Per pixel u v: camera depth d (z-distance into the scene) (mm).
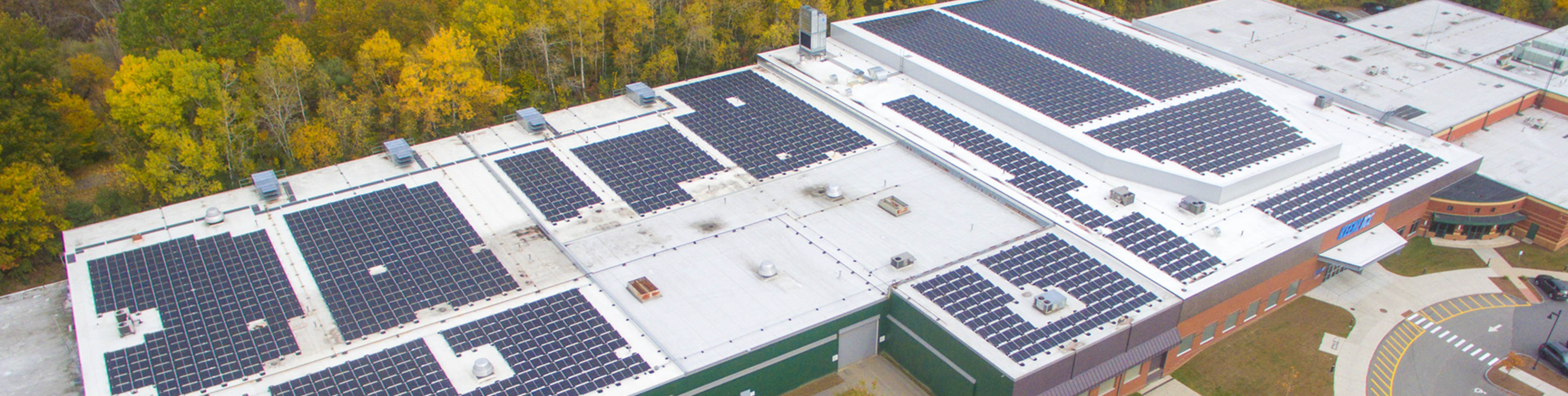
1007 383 90188
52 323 103938
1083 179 123438
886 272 105812
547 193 122312
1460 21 191500
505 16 152500
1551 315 116312
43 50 143375
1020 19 176750
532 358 93312
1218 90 147250
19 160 125750
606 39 169125
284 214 117000
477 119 149375
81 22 182625
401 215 117062
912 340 101875
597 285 103875
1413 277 124062
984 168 125438
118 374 91312
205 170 126125
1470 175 132375
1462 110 151375
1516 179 135125
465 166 128500
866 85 150500
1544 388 104188
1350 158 129625
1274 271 110062
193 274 106000
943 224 114625
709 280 104500
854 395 95750
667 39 169750
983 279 104062
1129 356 99062
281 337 96312
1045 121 133250
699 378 92000
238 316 99375
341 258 108875
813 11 154125
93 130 141125
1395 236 118938
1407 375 106500
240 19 145625
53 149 131875
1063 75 150500
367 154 139875
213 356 93688
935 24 171625
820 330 98312
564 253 109875
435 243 111688
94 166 141625
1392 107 152750
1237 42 182250
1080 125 132625
